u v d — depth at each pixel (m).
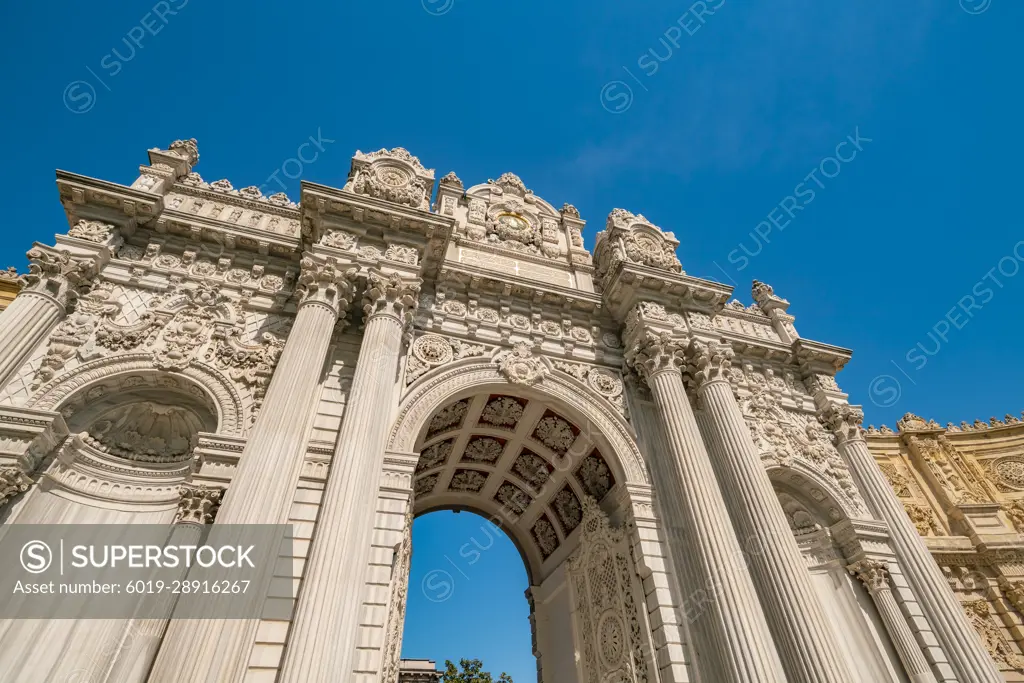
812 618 12.77
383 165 19.28
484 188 23.94
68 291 14.10
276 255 17.61
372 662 10.95
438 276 18.58
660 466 16.48
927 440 27.02
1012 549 22.47
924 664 14.95
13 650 10.46
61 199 15.97
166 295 15.54
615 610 15.77
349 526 10.95
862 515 18.11
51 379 12.82
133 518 12.73
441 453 19.95
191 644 9.05
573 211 24.27
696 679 12.67
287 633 10.29
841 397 21.31
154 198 16.45
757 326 23.27
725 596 12.68
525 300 19.58
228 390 13.99
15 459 11.40
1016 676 19.53
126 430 14.00
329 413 13.96
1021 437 26.44
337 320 15.41
